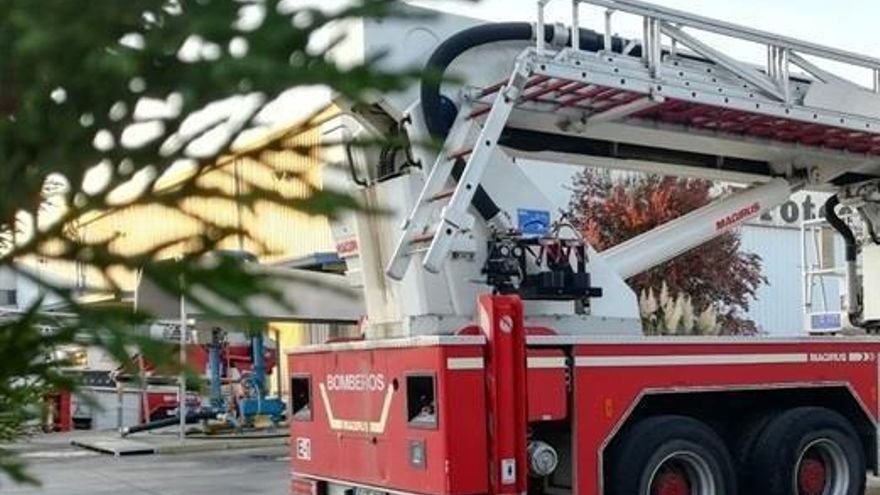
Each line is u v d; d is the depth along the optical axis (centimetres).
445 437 625
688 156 855
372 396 691
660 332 1216
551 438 696
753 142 827
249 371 1973
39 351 155
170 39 128
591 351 686
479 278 704
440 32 687
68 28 124
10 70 127
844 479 810
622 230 1850
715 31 770
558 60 695
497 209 711
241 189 145
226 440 1748
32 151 134
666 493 720
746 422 803
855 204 961
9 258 143
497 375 645
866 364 830
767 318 2444
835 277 1127
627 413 696
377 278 719
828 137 845
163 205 143
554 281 709
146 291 146
